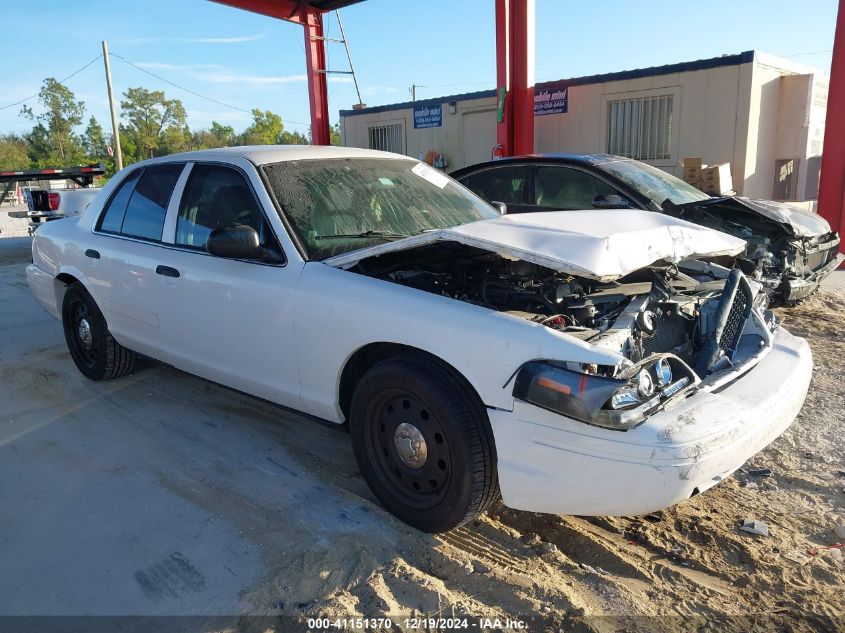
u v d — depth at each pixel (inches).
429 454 118.8
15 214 562.3
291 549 119.7
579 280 138.6
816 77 486.6
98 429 173.5
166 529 127.2
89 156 2706.7
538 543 121.3
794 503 135.0
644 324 118.9
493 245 115.5
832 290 329.4
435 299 119.1
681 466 98.3
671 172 504.1
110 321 187.8
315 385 135.6
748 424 107.3
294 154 162.7
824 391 192.2
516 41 433.7
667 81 494.6
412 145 652.7
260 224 146.8
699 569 114.6
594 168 283.3
